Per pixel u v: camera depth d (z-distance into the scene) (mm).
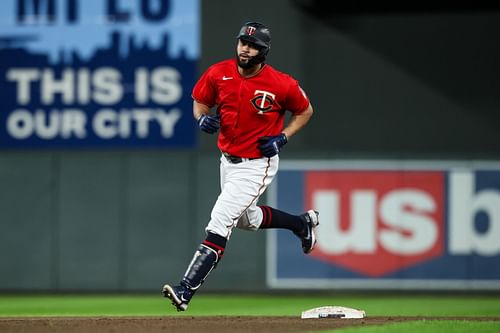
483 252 46844
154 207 47375
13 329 22172
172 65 47125
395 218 47062
